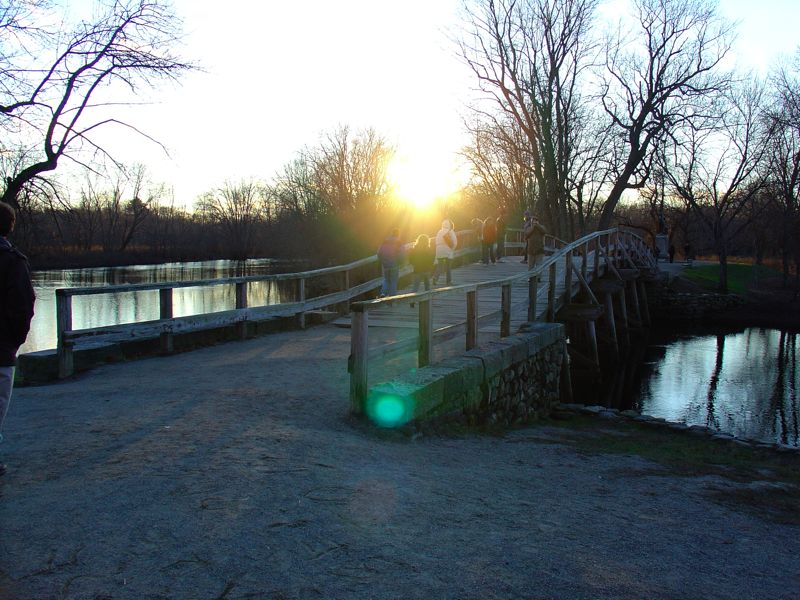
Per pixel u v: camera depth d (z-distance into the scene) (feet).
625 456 23.26
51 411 20.20
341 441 17.97
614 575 11.27
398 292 55.67
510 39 119.14
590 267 75.31
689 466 22.34
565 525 13.84
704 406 51.60
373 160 157.79
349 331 41.45
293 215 175.52
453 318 44.16
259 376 26.91
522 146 127.54
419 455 18.47
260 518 12.19
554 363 37.99
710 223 150.61
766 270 165.17
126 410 20.24
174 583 9.77
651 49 124.88
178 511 12.28
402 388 20.79
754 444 27.37
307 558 10.80
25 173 55.21
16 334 13.74
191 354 33.09
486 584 10.43
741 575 12.01
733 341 90.63
